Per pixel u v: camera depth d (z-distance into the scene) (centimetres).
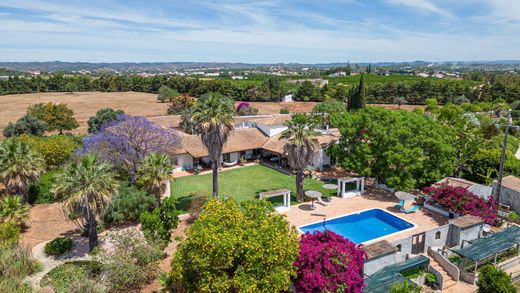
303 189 3862
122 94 15188
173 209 2628
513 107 9919
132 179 3456
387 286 1995
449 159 3656
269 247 1642
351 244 2044
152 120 6531
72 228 2936
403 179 3416
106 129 3678
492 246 2417
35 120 6128
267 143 5103
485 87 11338
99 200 2302
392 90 12406
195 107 3212
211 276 1612
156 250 2136
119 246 2069
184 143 4766
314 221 3089
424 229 2906
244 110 8394
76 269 2139
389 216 3203
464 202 2964
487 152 4012
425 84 11956
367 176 4038
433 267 2280
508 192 3372
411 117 3806
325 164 4772
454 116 6044
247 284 1588
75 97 13875
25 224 2983
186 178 4388
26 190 3112
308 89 12862
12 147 3011
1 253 2097
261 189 3969
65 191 2252
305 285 1803
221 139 3156
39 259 2414
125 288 2038
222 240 1588
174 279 1906
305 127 3466
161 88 13150
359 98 8238
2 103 11825
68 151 4291
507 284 1889
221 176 4478
